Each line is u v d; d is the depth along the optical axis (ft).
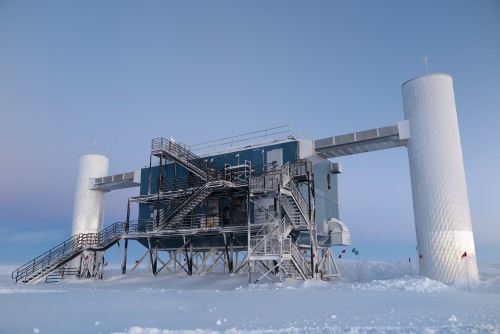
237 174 108.27
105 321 33.71
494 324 28.50
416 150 89.86
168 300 51.85
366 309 39.19
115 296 59.41
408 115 93.25
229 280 90.84
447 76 90.53
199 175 110.52
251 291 68.54
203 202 111.45
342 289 70.13
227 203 107.96
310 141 103.65
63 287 88.84
